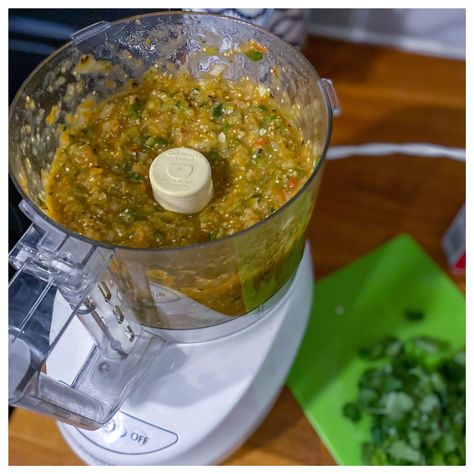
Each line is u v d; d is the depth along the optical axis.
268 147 0.65
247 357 0.65
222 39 0.68
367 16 1.06
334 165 0.98
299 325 0.71
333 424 0.77
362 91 1.04
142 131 0.69
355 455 0.74
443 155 0.97
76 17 0.80
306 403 0.78
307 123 0.63
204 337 0.63
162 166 0.58
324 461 0.75
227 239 0.48
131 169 0.64
